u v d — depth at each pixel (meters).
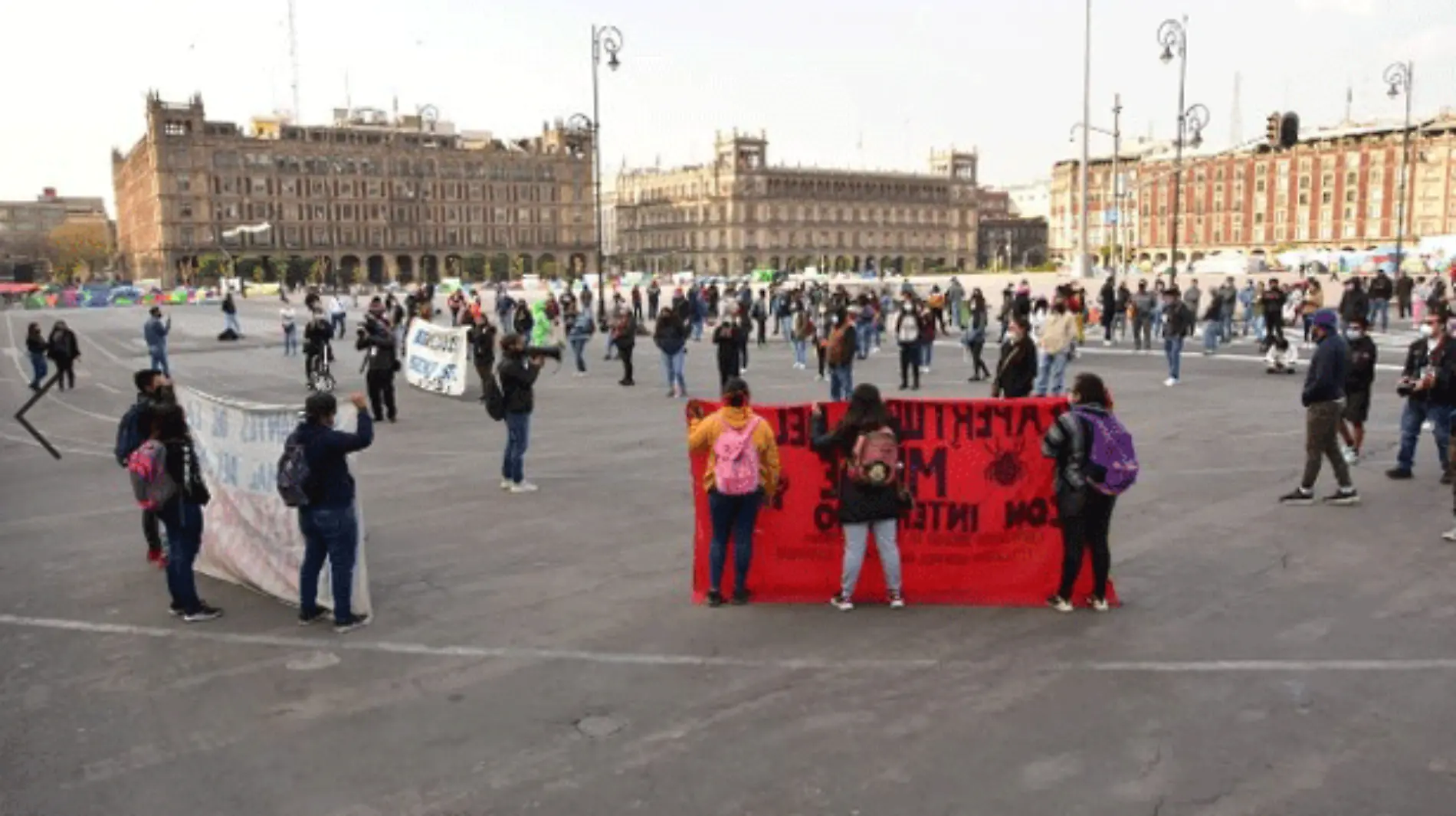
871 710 6.32
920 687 6.66
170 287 125.00
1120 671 6.82
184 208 127.19
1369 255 70.25
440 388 22.17
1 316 69.81
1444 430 11.79
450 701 6.57
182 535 8.06
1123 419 16.39
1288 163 119.12
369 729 6.21
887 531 8.05
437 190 143.00
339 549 7.76
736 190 155.12
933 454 8.37
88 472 14.37
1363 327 12.78
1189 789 5.36
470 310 27.81
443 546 10.05
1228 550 9.38
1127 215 116.69
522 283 100.94
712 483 8.01
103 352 35.72
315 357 22.91
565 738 6.05
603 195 191.25
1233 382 21.00
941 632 7.62
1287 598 8.12
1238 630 7.50
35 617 8.27
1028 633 7.56
